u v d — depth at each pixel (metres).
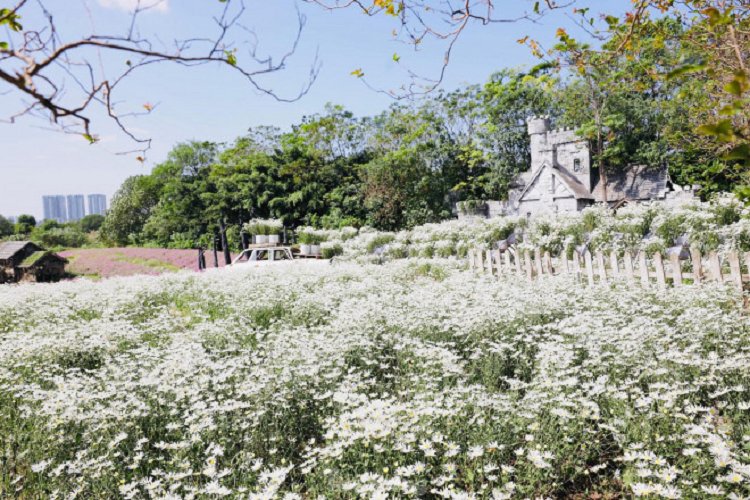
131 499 3.52
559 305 8.02
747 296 7.83
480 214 44.00
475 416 4.02
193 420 4.45
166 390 5.05
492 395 4.67
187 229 62.78
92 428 4.41
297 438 4.59
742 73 1.44
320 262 18.72
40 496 3.77
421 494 3.37
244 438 4.35
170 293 13.52
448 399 4.34
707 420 3.88
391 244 21.42
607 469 3.86
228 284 13.76
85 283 16.08
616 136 39.34
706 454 3.43
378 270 15.57
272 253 20.55
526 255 11.84
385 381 6.00
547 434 3.85
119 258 36.97
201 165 66.81
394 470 3.59
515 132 44.84
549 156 41.78
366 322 7.51
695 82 4.49
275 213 52.50
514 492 3.40
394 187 45.56
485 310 7.18
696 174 33.19
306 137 57.25
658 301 8.44
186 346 6.70
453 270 14.52
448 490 3.18
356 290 11.22
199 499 3.49
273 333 8.04
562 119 42.75
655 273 9.38
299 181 53.59
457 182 49.00
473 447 3.52
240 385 5.01
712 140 6.11
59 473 3.78
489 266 13.16
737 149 1.49
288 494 3.27
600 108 38.06
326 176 54.91
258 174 54.94
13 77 1.25
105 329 8.25
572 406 4.14
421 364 5.67
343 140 59.09
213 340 8.01
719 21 1.72
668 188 35.41
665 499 3.06
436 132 48.91
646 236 14.86
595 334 5.95
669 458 3.64
